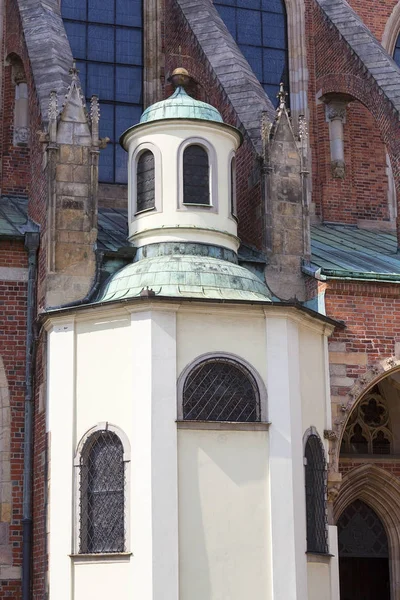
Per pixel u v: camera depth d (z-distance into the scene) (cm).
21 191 2845
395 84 2781
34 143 2462
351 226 3100
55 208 2247
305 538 2077
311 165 3123
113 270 2270
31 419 2269
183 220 2261
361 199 3131
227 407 2075
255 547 2006
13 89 2898
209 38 2833
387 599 2644
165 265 2170
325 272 2323
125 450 2028
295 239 2412
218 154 2331
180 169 2289
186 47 2927
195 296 2105
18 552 2219
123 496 2017
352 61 2952
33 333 2300
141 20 3089
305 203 2434
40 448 2198
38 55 2555
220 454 2030
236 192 2562
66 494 2066
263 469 2052
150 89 3028
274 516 2030
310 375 2216
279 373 2109
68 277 2227
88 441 2080
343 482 2603
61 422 2105
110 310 2094
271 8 3247
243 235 2542
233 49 2806
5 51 2916
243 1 3222
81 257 2244
